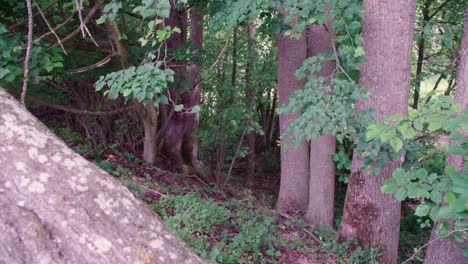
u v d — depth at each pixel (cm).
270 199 953
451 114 233
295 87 689
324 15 362
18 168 159
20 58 429
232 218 581
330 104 354
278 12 479
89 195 164
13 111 173
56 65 413
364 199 559
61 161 167
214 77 938
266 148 1549
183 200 543
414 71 1091
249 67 931
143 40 342
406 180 258
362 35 484
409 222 818
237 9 405
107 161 664
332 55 426
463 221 238
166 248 172
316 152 666
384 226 559
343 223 600
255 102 989
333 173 672
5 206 153
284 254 536
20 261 147
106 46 598
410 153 400
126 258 159
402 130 224
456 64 796
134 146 812
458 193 192
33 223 151
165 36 336
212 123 931
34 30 562
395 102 481
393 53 471
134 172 686
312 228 657
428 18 926
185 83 687
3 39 408
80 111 622
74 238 155
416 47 986
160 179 713
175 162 900
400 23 464
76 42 579
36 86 733
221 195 813
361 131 364
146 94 326
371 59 480
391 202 552
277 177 1264
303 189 757
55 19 634
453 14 866
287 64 687
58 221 155
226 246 456
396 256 580
